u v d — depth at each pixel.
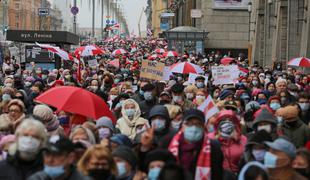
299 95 14.54
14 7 151.25
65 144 7.29
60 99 11.24
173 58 40.28
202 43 53.91
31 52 32.47
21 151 7.59
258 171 7.20
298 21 38.91
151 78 20.89
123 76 25.09
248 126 12.11
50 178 7.22
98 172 7.55
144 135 8.73
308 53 33.97
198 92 14.38
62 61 33.28
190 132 8.04
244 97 16.78
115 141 9.52
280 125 11.63
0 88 16.03
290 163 7.98
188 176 7.86
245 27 60.22
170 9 117.00
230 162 9.31
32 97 16.97
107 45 93.12
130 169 8.38
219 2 59.94
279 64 36.00
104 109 11.46
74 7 51.12
